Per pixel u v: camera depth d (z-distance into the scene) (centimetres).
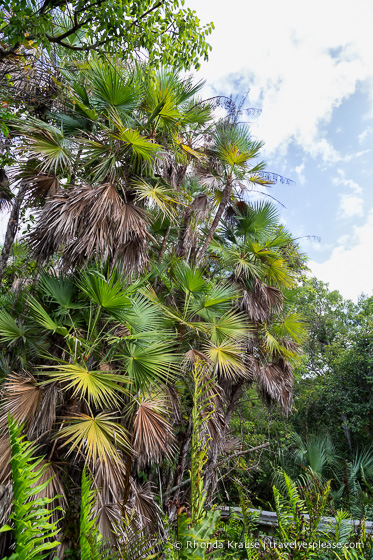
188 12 395
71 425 328
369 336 1027
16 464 120
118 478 318
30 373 375
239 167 667
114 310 383
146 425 359
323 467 864
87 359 369
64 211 392
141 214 442
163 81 517
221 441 536
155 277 560
